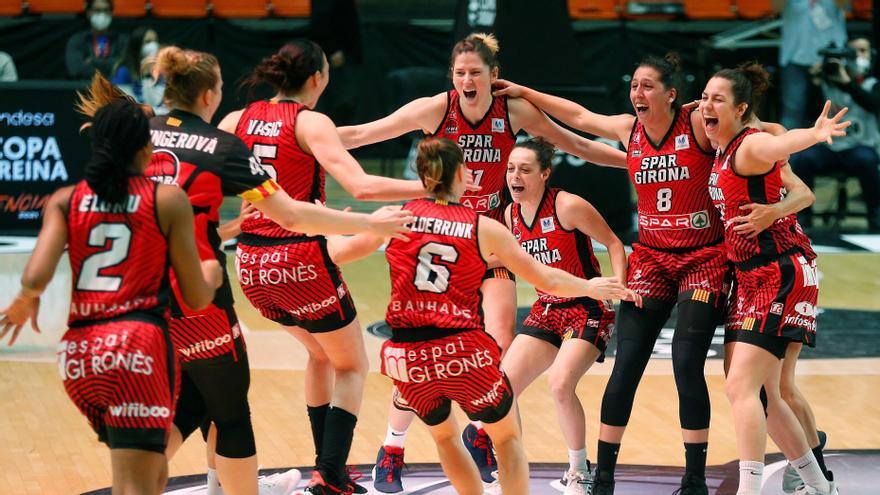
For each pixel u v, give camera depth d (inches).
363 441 543.8
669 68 452.4
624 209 1070.4
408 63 1392.7
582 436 460.1
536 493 466.3
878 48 1268.5
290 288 433.1
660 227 462.6
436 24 1437.0
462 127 489.7
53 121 1045.8
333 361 448.8
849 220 1215.6
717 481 481.7
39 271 335.0
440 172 395.9
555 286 402.9
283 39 1350.9
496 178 499.8
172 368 343.3
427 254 390.9
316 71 441.1
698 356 445.4
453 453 410.0
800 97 1162.0
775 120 1327.5
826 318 805.2
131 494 333.1
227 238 443.5
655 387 637.3
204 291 348.5
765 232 433.1
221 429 402.9
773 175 428.1
